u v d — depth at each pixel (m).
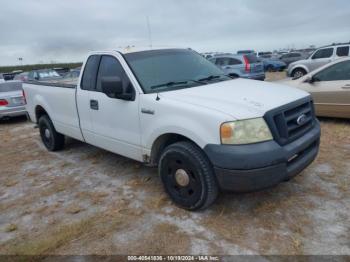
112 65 4.02
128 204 3.63
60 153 5.83
